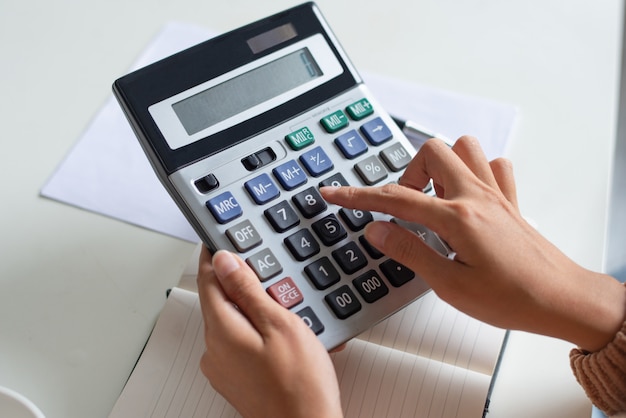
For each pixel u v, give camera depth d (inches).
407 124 24.9
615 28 29.7
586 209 24.9
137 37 29.3
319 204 20.4
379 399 20.0
